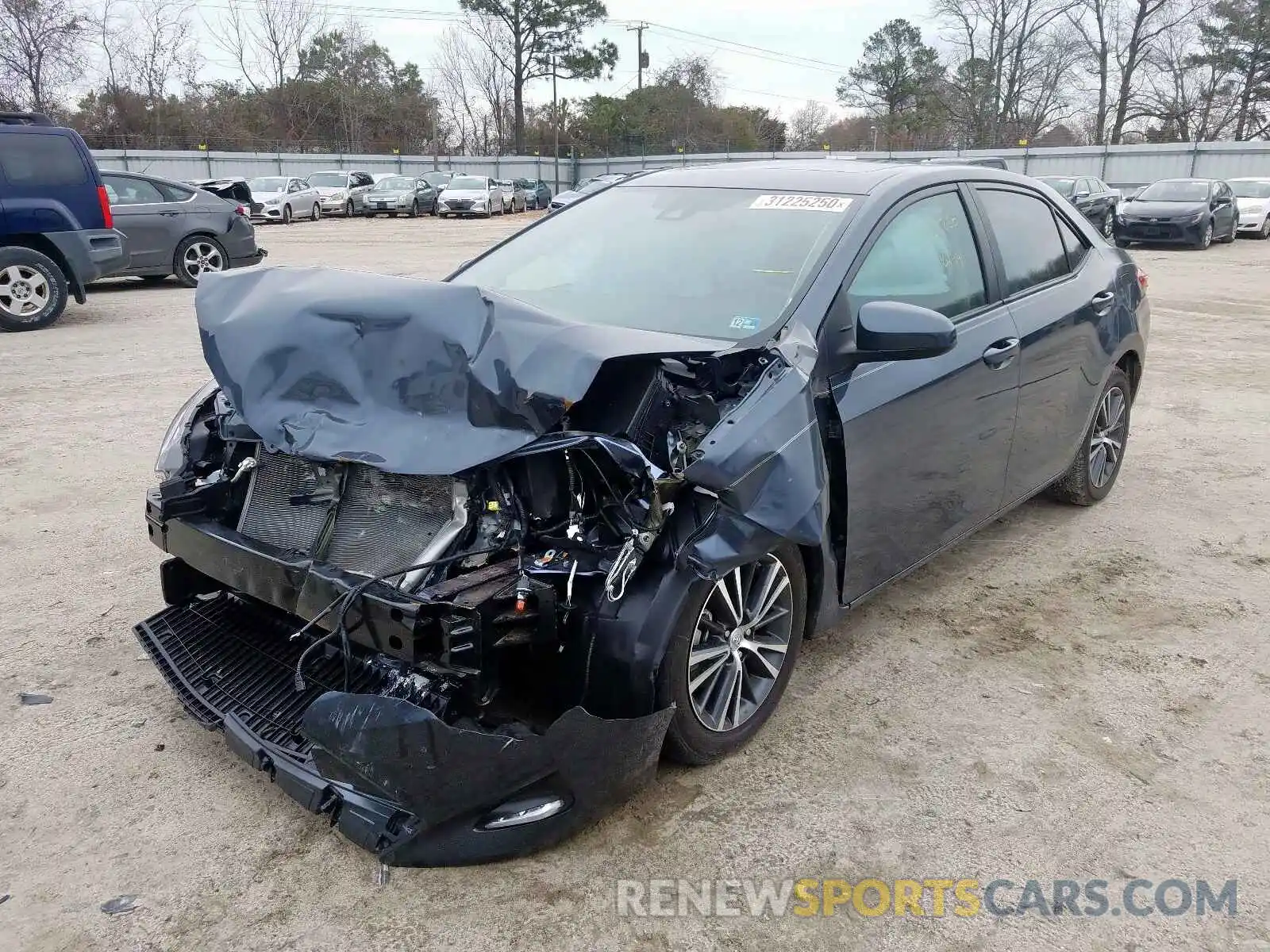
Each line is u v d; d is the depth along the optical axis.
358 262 16.80
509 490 2.66
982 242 4.02
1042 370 4.25
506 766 2.41
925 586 4.39
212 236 13.83
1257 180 26.17
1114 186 40.00
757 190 3.83
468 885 2.52
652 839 2.70
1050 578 4.48
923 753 3.13
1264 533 5.04
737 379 2.90
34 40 40.16
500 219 34.56
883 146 61.81
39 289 10.12
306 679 2.90
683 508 2.67
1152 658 3.77
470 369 2.63
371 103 57.53
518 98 62.81
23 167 9.94
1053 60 54.91
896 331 3.03
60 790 2.86
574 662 2.65
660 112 64.31
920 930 2.41
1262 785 3.00
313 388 2.80
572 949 2.33
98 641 3.72
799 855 2.65
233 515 3.24
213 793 2.86
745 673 3.10
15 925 2.36
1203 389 8.25
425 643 2.41
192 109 48.84
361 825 2.47
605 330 2.84
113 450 6.02
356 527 2.82
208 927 2.37
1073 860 2.66
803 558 3.18
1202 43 54.06
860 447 3.17
